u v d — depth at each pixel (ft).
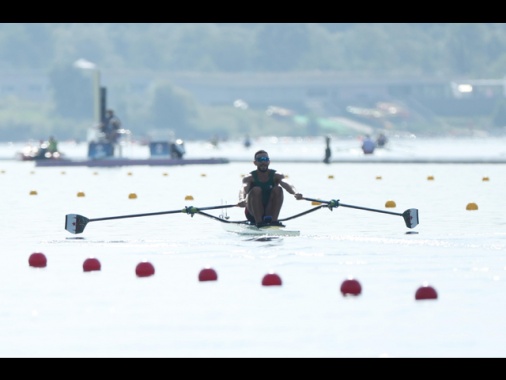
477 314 173.78
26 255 252.01
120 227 313.94
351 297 190.08
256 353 151.12
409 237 280.72
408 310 177.88
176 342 158.10
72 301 189.78
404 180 579.48
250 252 250.57
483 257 239.50
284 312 177.78
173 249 258.78
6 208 396.78
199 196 458.50
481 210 368.68
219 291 197.67
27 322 172.14
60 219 346.95
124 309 181.88
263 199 290.56
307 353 150.61
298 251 251.80
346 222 322.96
